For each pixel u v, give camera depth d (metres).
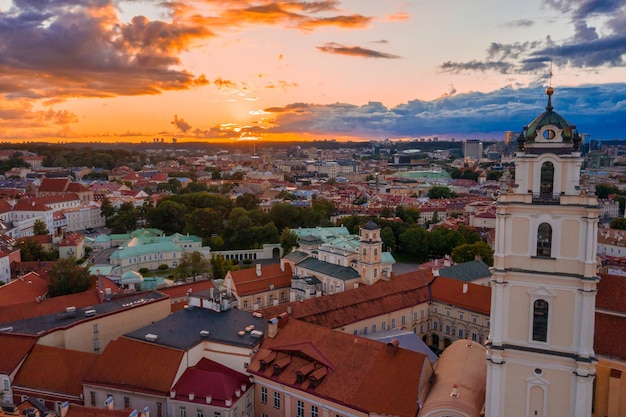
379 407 79.06
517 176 68.56
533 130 66.81
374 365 85.44
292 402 88.25
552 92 66.81
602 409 87.56
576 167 65.44
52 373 95.50
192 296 115.56
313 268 174.75
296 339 95.75
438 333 148.75
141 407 89.44
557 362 68.88
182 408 87.50
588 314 66.44
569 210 65.69
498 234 69.62
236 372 94.94
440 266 188.25
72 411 73.88
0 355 97.56
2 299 144.00
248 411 92.19
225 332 99.62
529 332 69.88
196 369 92.19
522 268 69.19
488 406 72.88
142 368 91.75
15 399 95.00
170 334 99.19
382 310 136.12
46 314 122.75
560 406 69.62
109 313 111.69
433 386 81.69
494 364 71.62
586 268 65.50
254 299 164.88
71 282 157.88
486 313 136.12
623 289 96.81
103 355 95.62
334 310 128.25
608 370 86.38
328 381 85.94
